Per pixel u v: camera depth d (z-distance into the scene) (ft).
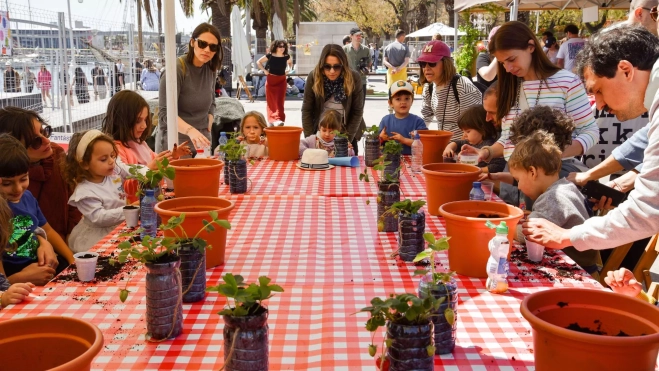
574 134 10.52
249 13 74.49
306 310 5.96
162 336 5.25
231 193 11.30
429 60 15.56
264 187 11.86
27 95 23.20
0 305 6.11
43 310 5.91
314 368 4.79
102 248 7.84
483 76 20.12
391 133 15.60
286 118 44.55
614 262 9.12
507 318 5.69
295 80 67.26
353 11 133.90
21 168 8.57
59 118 24.32
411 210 7.43
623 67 6.28
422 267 7.22
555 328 3.77
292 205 10.43
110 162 9.73
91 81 26.22
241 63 58.39
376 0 134.10
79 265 6.64
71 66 25.21
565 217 7.54
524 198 10.46
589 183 9.14
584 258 8.47
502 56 10.43
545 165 8.06
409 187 11.81
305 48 68.74
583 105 10.46
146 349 5.10
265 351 4.34
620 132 13.58
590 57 6.54
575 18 76.38
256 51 76.38
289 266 7.25
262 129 16.11
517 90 10.98
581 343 3.67
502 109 11.19
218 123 20.25
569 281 6.67
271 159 15.08
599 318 4.35
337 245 8.13
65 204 11.16
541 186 8.22
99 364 4.83
